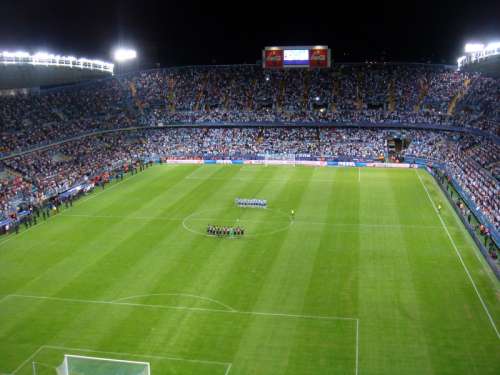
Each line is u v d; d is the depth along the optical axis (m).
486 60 83.25
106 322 42.09
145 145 120.81
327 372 34.91
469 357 36.34
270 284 48.69
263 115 129.00
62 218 72.00
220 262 54.34
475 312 42.84
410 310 43.31
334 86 136.25
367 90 133.50
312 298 45.72
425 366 35.41
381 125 122.50
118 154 112.81
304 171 104.75
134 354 37.34
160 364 36.06
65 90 130.88
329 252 56.97
